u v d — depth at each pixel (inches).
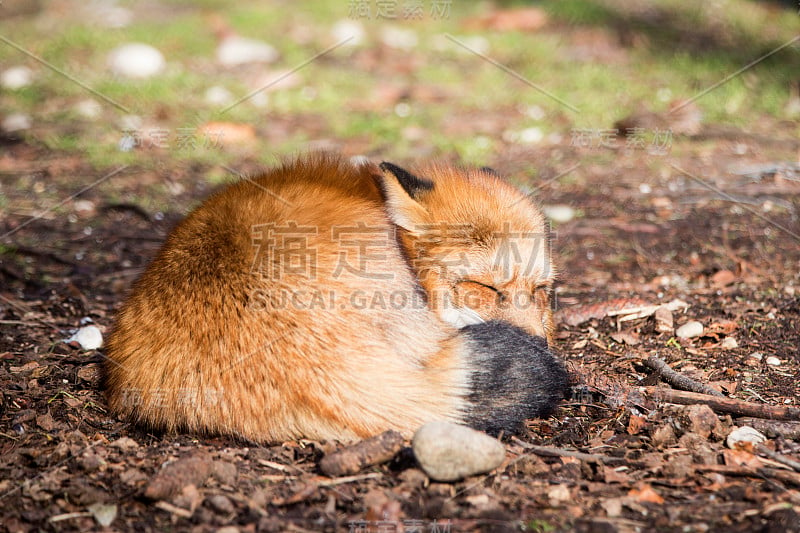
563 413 233.1
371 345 198.2
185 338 203.0
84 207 451.8
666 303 321.1
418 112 613.0
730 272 349.1
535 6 861.8
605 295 336.2
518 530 167.0
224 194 243.8
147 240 409.1
